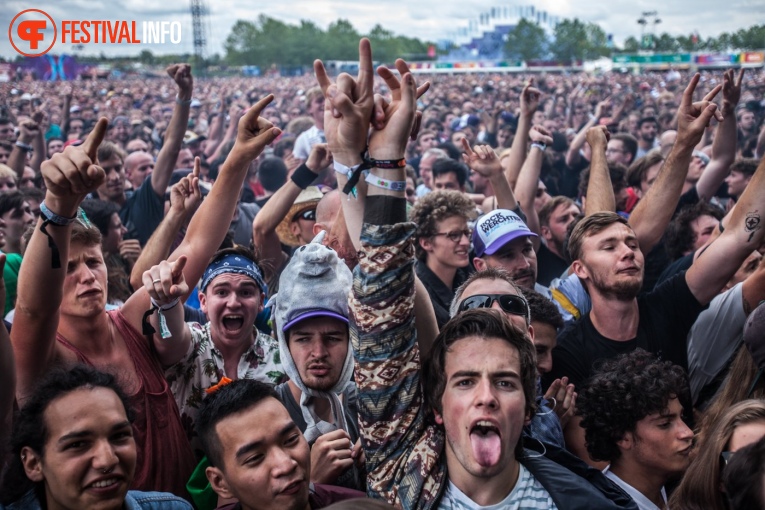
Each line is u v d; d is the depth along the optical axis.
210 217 2.97
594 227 3.42
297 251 2.79
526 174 5.57
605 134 4.72
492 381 2.00
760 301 3.29
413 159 10.34
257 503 2.14
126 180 7.75
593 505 2.02
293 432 2.19
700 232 5.02
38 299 2.33
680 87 31.34
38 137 8.55
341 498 2.28
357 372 2.20
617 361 2.84
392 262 2.09
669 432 2.64
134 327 2.79
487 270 2.85
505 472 2.06
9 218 5.04
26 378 2.46
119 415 2.12
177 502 2.30
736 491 1.78
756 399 2.40
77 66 63.00
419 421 2.17
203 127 15.19
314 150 4.59
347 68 76.94
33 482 2.12
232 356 3.23
